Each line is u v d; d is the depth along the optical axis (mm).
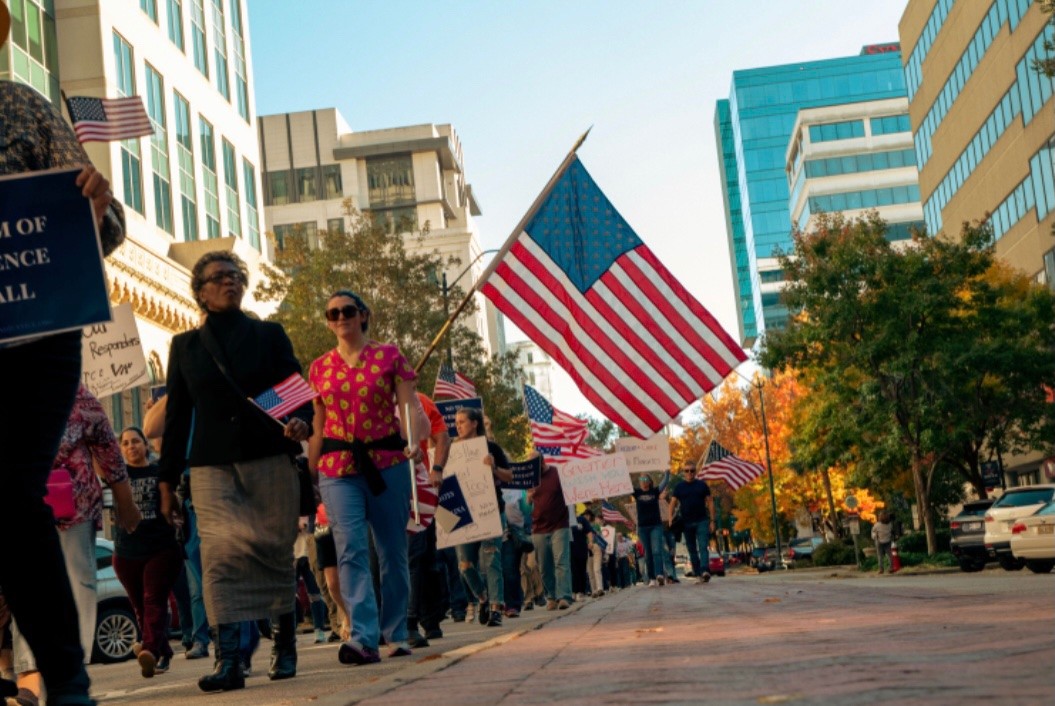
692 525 26203
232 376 6875
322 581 13523
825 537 69188
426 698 4098
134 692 7934
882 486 45062
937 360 36062
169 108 45031
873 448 37562
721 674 4082
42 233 3883
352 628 7859
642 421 12305
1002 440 42062
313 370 8125
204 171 48656
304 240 41875
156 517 10219
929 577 25438
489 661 5820
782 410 63094
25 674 6504
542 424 21141
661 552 26688
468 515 11969
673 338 12359
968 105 60469
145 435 9617
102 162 38219
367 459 7953
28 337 3855
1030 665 3658
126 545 10266
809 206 123688
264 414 6906
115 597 17453
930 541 36594
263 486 6898
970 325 37875
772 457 65562
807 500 66125
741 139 161750
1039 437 39719
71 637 4027
